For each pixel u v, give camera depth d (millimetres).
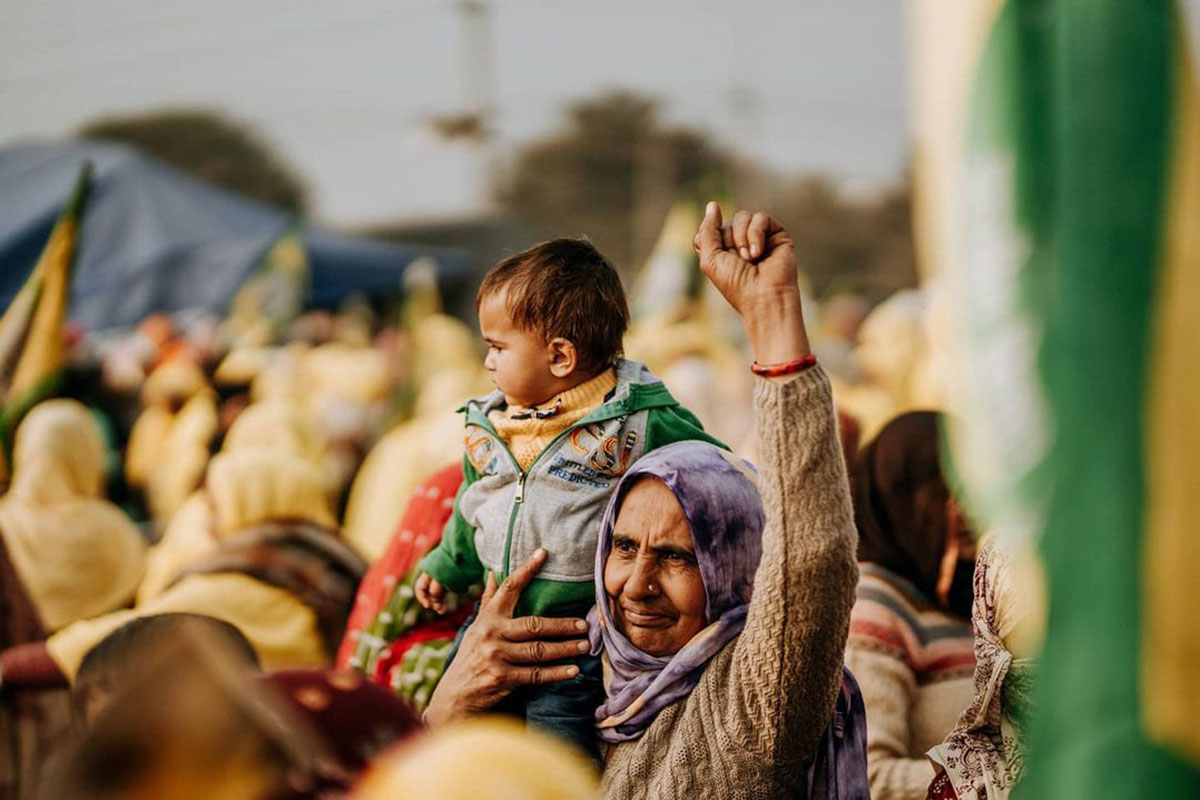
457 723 2234
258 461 4191
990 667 2125
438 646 2779
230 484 4148
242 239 12312
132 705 1210
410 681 2764
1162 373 1187
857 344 13930
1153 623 1190
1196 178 1190
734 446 9430
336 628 3881
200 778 1180
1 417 5250
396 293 17172
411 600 2816
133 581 4848
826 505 1977
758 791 2033
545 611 2305
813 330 15047
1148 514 1188
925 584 2846
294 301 13836
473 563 2533
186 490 9250
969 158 1288
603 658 2252
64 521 4738
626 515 2182
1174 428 1186
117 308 11891
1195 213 1188
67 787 1196
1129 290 1189
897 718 2689
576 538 2277
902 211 47844
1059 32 1231
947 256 1298
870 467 2887
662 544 2143
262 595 3801
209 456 9328
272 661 3732
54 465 4828
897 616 2789
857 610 2799
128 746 1190
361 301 17406
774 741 2014
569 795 1192
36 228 10578
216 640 1362
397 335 13023
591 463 2293
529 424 2328
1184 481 1185
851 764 2180
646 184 45438
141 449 10391
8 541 4629
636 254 44438
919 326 9641
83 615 4668
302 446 7812
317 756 1225
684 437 2354
